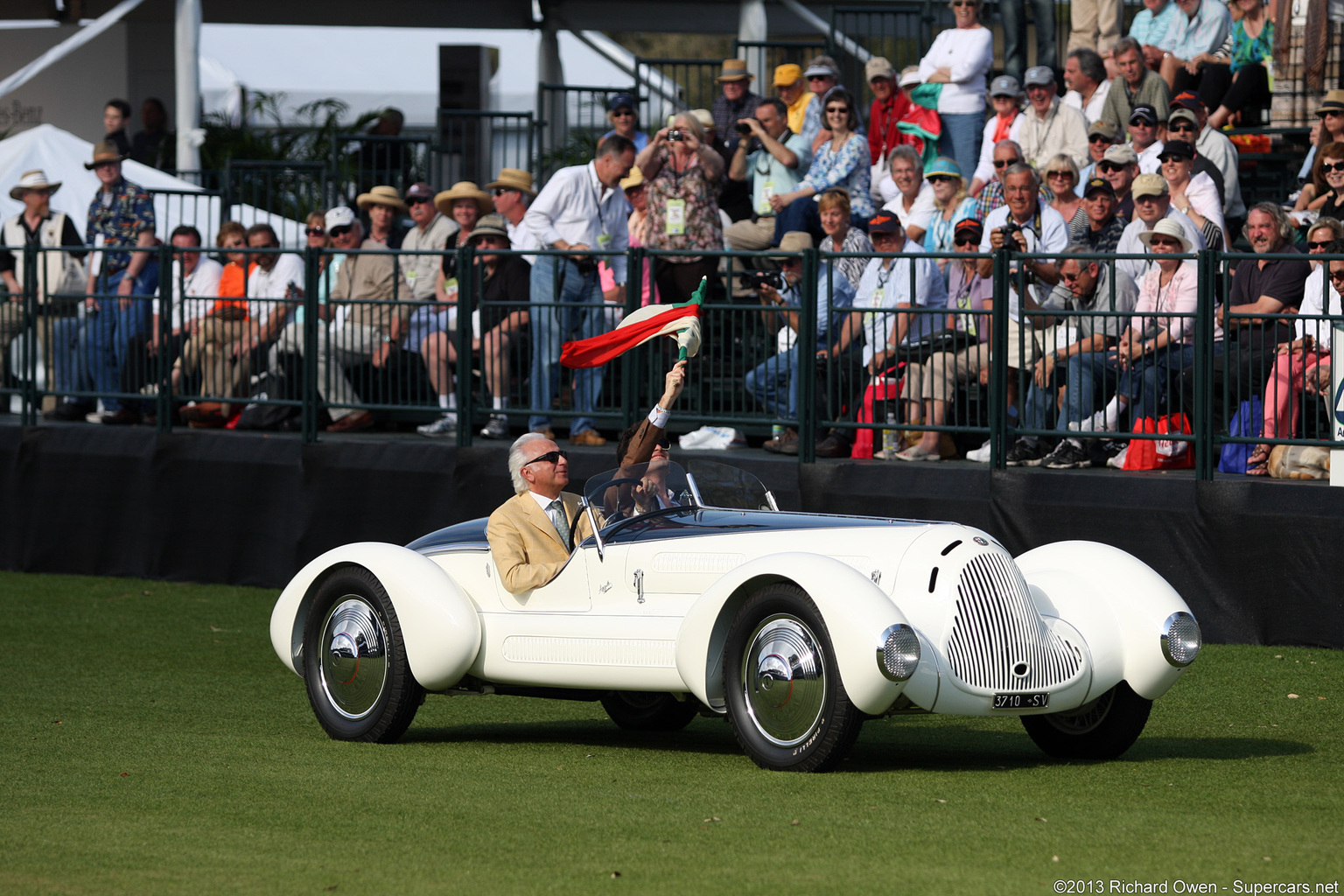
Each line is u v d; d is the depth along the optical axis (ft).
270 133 269.44
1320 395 117.29
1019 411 127.65
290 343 162.71
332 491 157.07
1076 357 125.59
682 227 152.05
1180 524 119.75
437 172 242.37
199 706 105.91
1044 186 156.66
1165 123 157.89
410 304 154.40
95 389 174.81
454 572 92.43
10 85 242.58
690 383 145.07
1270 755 84.79
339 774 79.25
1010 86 167.32
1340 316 114.73
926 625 76.54
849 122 166.71
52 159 228.43
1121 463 128.16
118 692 111.75
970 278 136.67
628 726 98.43
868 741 91.81
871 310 131.95
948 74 177.78
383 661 89.81
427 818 67.92
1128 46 161.99
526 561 89.81
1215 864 59.41
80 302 175.52
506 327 151.02
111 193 187.21
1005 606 78.13
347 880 57.72
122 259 184.14
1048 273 130.52
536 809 69.62
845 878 57.52
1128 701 82.48
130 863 60.39
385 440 156.04
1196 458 119.96
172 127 279.69
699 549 83.82
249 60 289.12
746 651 78.79
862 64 244.01
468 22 274.57
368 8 276.00
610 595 86.07
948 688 75.41
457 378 151.12
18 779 77.87
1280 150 173.37
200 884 57.36
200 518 165.07
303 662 93.76
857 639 73.15
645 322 99.09
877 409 135.44
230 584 163.43
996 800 71.10
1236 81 170.81
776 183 176.14
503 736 95.71
